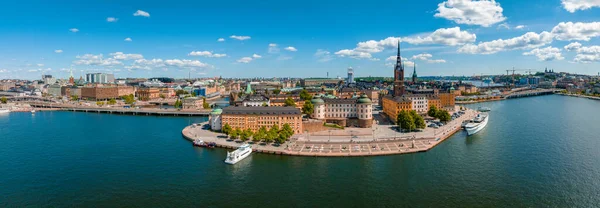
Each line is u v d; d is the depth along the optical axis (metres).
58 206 132.75
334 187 147.88
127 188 148.88
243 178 158.88
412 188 146.50
